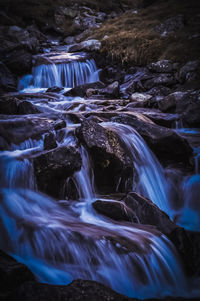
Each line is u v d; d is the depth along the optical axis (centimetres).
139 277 395
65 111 925
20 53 1448
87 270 387
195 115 891
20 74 1416
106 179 591
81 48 1664
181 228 455
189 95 964
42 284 317
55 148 552
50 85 1452
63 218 467
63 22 2242
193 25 1608
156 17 1831
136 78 1336
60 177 530
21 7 2177
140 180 621
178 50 1375
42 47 1895
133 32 1655
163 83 1222
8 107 801
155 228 469
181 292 401
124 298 313
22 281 330
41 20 2170
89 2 2419
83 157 584
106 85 1309
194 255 439
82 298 305
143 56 1439
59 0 2348
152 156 680
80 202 527
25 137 634
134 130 697
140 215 492
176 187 637
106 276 385
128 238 426
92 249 398
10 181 520
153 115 869
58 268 389
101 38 1741
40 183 522
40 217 462
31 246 409
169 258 423
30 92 1317
